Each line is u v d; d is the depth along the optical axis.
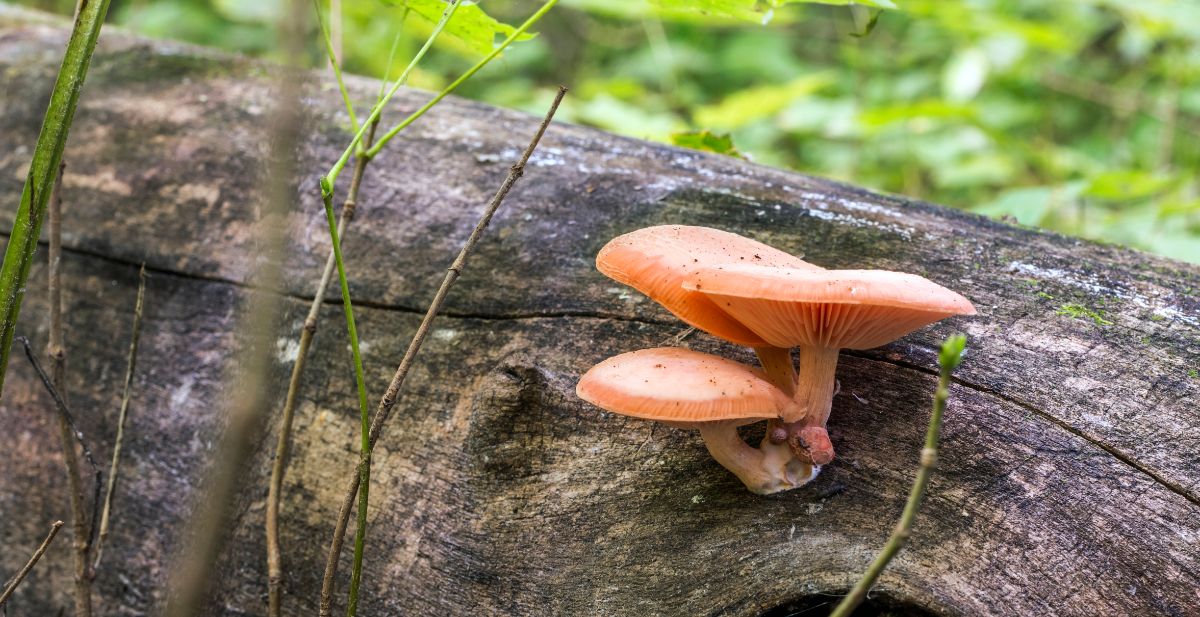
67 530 0.59
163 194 0.61
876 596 0.49
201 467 0.57
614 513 0.51
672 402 0.46
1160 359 0.49
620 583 0.51
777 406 0.46
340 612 0.54
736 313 0.47
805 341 0.47
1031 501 0.48
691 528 0.51
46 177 0.48
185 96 0.64
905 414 0.50
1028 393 0.49
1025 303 0.51
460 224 0.57
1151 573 0.47
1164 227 0.79
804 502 0.50
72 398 0.60
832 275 0.45
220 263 0.59
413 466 0.54
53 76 0.66
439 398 0.55
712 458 0.51
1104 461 0.48
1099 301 0.50
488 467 0.53
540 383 0.53
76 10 0.48
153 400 0.58
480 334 0.55
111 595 0.58
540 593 0.52
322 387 0.56
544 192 0.57
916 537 0.49
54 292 0.51
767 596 0.49
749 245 0.50
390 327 0.56
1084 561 0.47
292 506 0.56
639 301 0.54
